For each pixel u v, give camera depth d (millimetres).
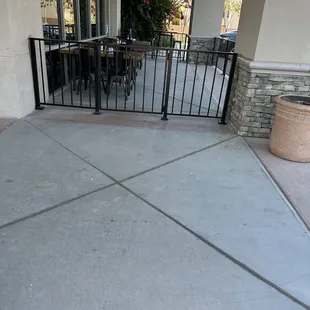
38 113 3951
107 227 1984
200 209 2242
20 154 2852
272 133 3254
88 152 2990
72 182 2463
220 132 3789
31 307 1420
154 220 2086
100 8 8016
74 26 5707
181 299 1514
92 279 1591
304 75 3387
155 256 1773
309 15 3145
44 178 2488
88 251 1773
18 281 1548
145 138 3430
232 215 2199
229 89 3955
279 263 1788
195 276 1656
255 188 2576
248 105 3545
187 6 15000
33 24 3891
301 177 2807
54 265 1659
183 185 2543
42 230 1915
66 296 1486
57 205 2166
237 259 1797
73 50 4629
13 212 2062
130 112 4238
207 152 3199
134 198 2312
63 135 3334
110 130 3572
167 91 3908
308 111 2848
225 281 1638
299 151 3037
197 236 1963
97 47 3766
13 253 1720
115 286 1560
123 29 10227
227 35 14969
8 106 3678
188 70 8414
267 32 3223
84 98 4824
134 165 2811
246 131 3668
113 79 5070
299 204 2383
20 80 3646
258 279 1667
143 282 1596
